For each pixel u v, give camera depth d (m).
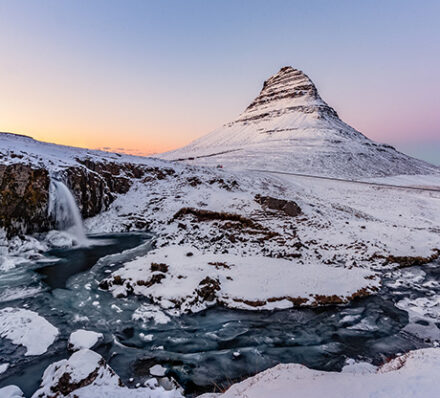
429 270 12.69
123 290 9.20
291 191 31.66
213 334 7.14
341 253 14.04
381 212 27.48
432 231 20.91
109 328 7.16
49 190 15.40
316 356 6.30
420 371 4.54
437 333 7.28
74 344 6.14
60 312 7.84
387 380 4.32
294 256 13.49
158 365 5.83
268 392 4.25
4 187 13.56
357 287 9.92
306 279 10.02
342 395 3.94
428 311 8.59
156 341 6.73
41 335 6.55
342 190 36.34
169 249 12.95
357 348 6.62
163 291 8.91
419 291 10.20
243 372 5.73
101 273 11.07
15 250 12.80
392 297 9.62
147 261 11.23
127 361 5.93
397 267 12.84
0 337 6.34
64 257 13.11
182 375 5.57
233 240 15.63
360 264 12.91
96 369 4.56
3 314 7.39
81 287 9.69
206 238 16.12
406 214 27.27
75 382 4.22
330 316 8.18
